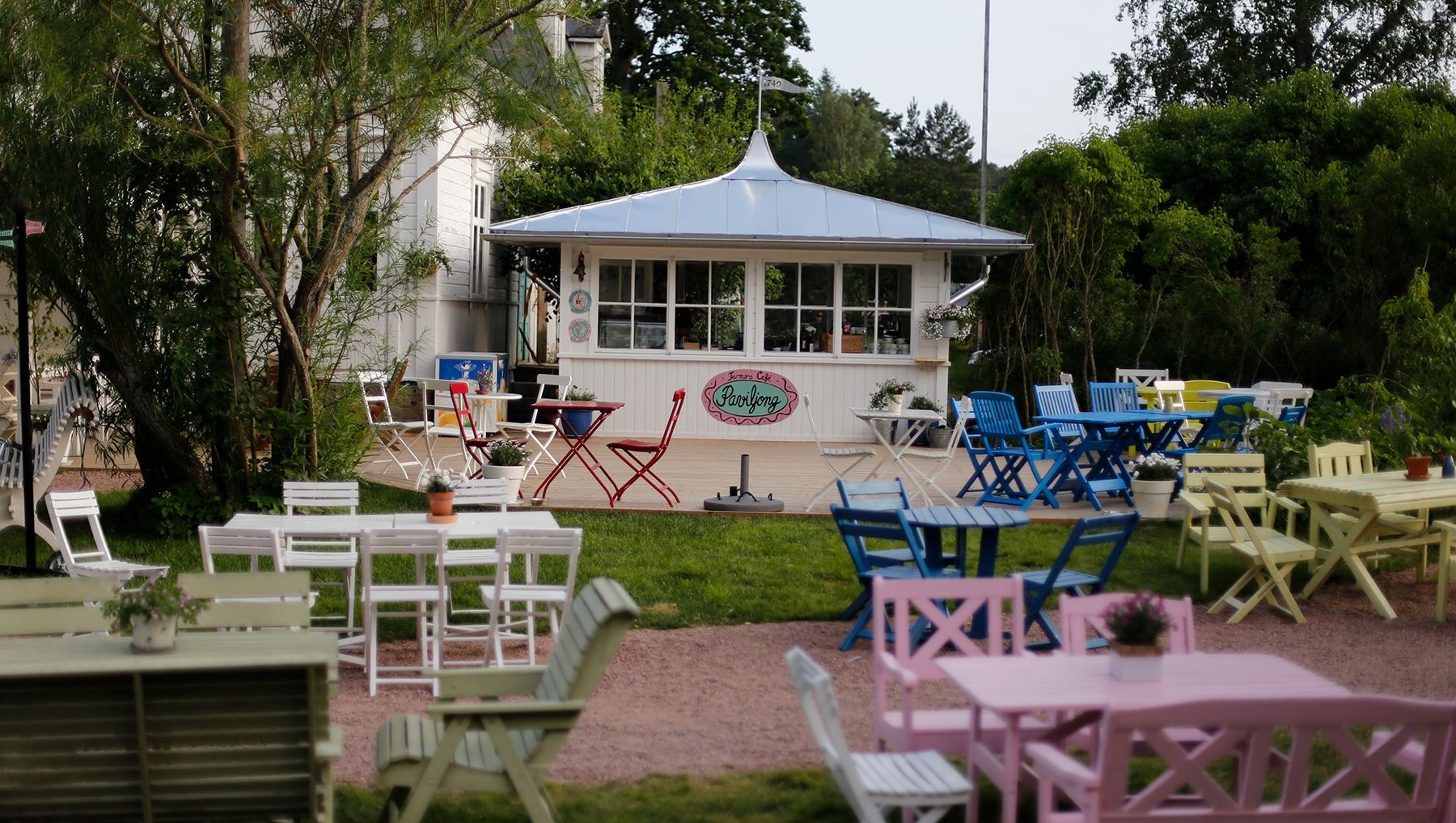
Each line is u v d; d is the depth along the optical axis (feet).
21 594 16.55
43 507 38.22
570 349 59.72
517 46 33.73
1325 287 79.87
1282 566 29.73
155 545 33.88
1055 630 25.36
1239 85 109.09
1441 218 69.51
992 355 71.41
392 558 33.22
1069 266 69.31
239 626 16.62
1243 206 83.61
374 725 21.15
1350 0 108.58
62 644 15.10
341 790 17.63
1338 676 24.09
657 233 57.88
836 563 32.89
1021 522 25.08
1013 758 13.91
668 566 32.32
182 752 13.97
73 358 34.40
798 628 27.78
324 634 15.64
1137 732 13.53
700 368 59.77
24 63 31.45
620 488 40.68
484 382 53.52
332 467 37.04
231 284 35.01
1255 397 48.24
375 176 34.50
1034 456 40.55
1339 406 42.73
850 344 59.82
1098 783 12.26
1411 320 40.04
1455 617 28.73
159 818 14.11
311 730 14.16
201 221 35.01
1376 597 28.84
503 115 32.32
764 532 36.42
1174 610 16.67
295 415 35.47
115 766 13.94
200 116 32.89
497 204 74.95
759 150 63.82
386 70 32.17
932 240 57.93
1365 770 12.69
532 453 51.65
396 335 61.00
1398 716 12.37
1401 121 85.20
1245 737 14.06
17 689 13.66
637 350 59.77
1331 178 79.36
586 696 15.12
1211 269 76.43
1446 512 34.30
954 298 67.72
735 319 59.72
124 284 33.88
